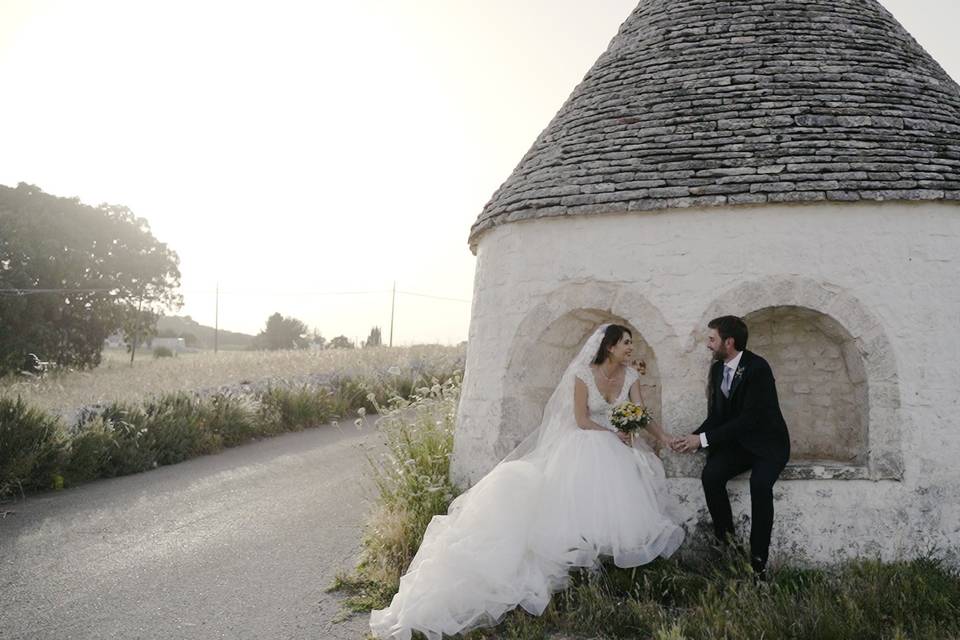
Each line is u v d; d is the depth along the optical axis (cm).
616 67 755
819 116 630
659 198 599
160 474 998
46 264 2328
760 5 746
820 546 560
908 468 561
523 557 491
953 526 560
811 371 651
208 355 2661
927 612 455
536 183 677
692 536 580
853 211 581
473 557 468
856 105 640
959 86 754
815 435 647
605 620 460
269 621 492
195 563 615
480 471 675
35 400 1130
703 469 555
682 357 592
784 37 707
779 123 629
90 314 2500
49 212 2453
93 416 1065
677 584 509
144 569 600
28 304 2281
